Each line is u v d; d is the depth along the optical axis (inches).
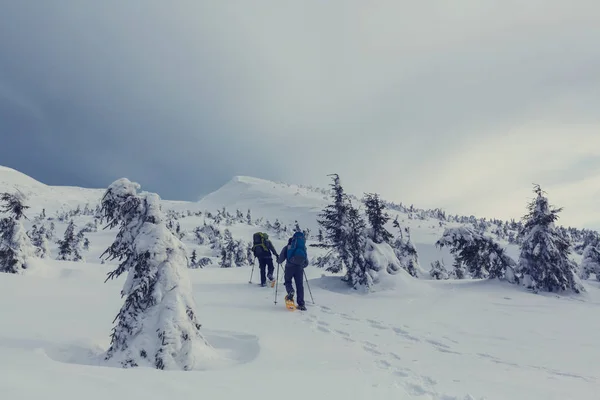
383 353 192.1
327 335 229.3
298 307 320.2
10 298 265.7
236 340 205.3
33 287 327.0
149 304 169.9
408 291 417.1
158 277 176.2
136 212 196.4
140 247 177.8
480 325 272.4
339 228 482.0
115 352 160.4
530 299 391.5
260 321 258.1
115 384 96.7
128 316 167.2
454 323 278.2
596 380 157.6
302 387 118.7
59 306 253.8
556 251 441.1
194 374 121.0
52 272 526.0
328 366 157.5
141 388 96.7
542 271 445.1
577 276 438.3
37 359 121.6
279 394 108.6
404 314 308.7
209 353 169.9
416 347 208.7
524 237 482.0
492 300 382.0
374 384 130.9
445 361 179.8
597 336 243.1
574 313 321.1
